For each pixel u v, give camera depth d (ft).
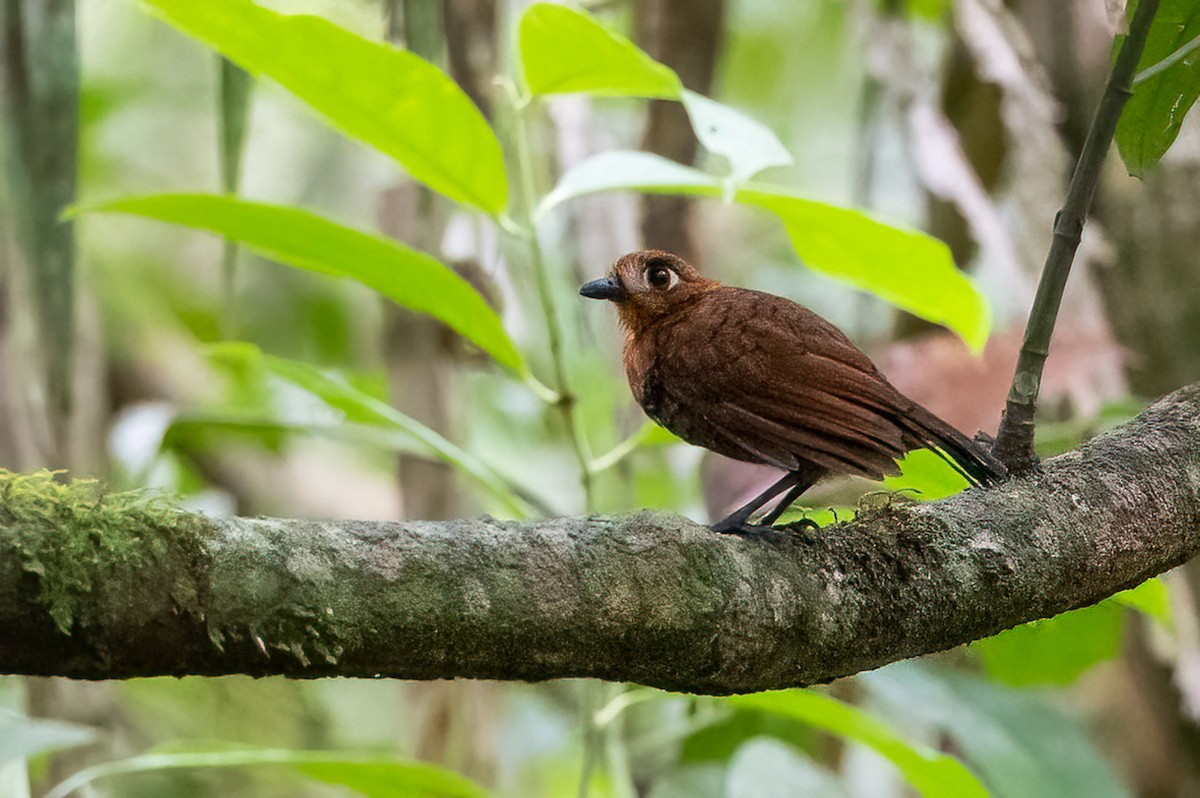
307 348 53.62
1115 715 38.50
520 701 46.16
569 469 49.57
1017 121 33.04
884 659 19.08
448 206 34.37
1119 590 20.98
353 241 26.18
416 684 35.70
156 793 40.37
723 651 17.39
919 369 33.45
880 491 23.80
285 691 35.32
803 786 28.96
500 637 15.90
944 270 27.43
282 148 54.24
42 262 29.25
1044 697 35.60
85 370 38.29
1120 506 20.72
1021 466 21.52
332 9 38.22
